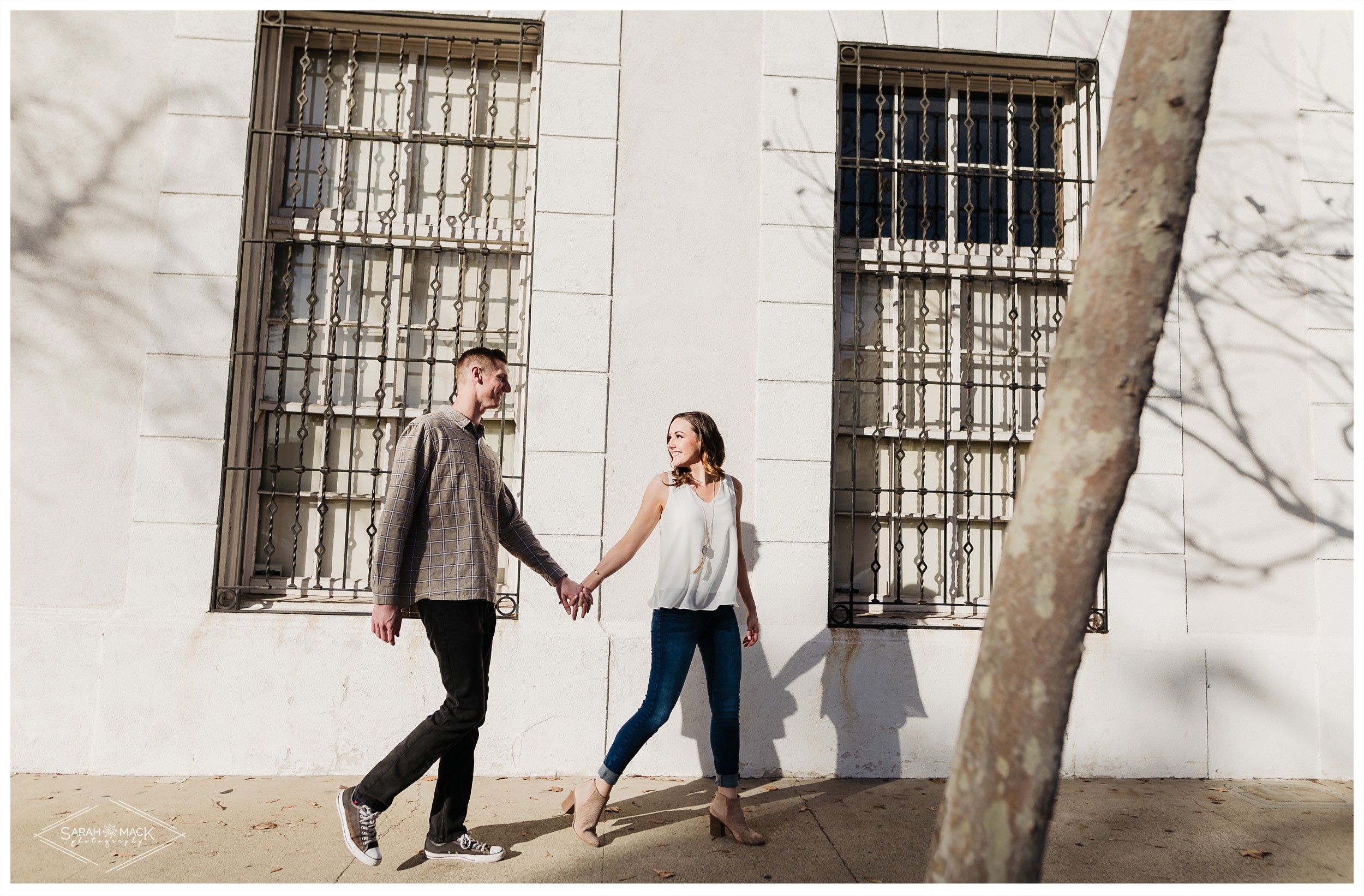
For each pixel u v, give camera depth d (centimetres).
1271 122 464
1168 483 441
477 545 295
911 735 414
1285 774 425
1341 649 434
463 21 441
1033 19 462
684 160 439
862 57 464
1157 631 434
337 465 441
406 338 446
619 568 329
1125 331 167
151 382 407
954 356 468
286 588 427
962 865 168
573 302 426
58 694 385
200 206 417
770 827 337
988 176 464
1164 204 167
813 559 423
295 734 392
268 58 441
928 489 455
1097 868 303
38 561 395
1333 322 455
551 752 400
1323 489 446
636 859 300
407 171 453
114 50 420
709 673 328
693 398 428
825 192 443
